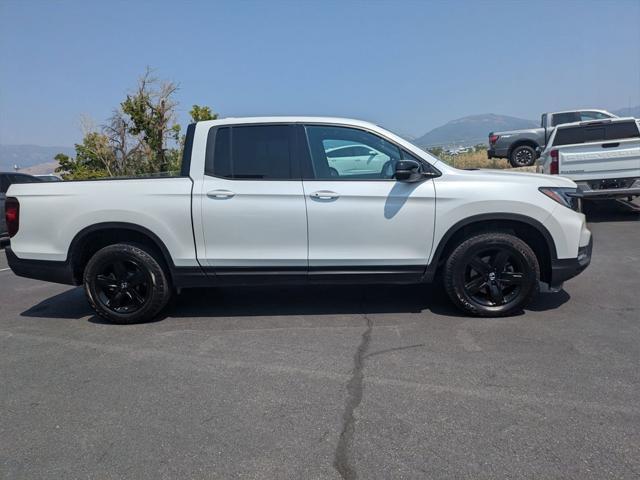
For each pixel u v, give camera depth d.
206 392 3.54
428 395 3.38
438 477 2.56
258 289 6.12
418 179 4.70
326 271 4.81
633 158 9.62
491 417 3.08
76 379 3.82
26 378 3.87
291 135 4.82
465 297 4.83
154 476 2.65
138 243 4.97
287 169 4.79
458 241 4.83
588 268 6.67
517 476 2.54
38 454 2.88
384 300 5.52
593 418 3.03
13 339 4.75
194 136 4.88
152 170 20.14
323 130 4.84
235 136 4.84
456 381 3.56
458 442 2.84
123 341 4.60
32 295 6.53
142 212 4.78
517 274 4.78
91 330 4.94
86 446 2.94
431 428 2.99
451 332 4.50
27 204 4.96
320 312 5.19
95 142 20.38
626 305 5.10
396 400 3.33
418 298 5.55
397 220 4.72
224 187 4.74
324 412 3.21
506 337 4.34
